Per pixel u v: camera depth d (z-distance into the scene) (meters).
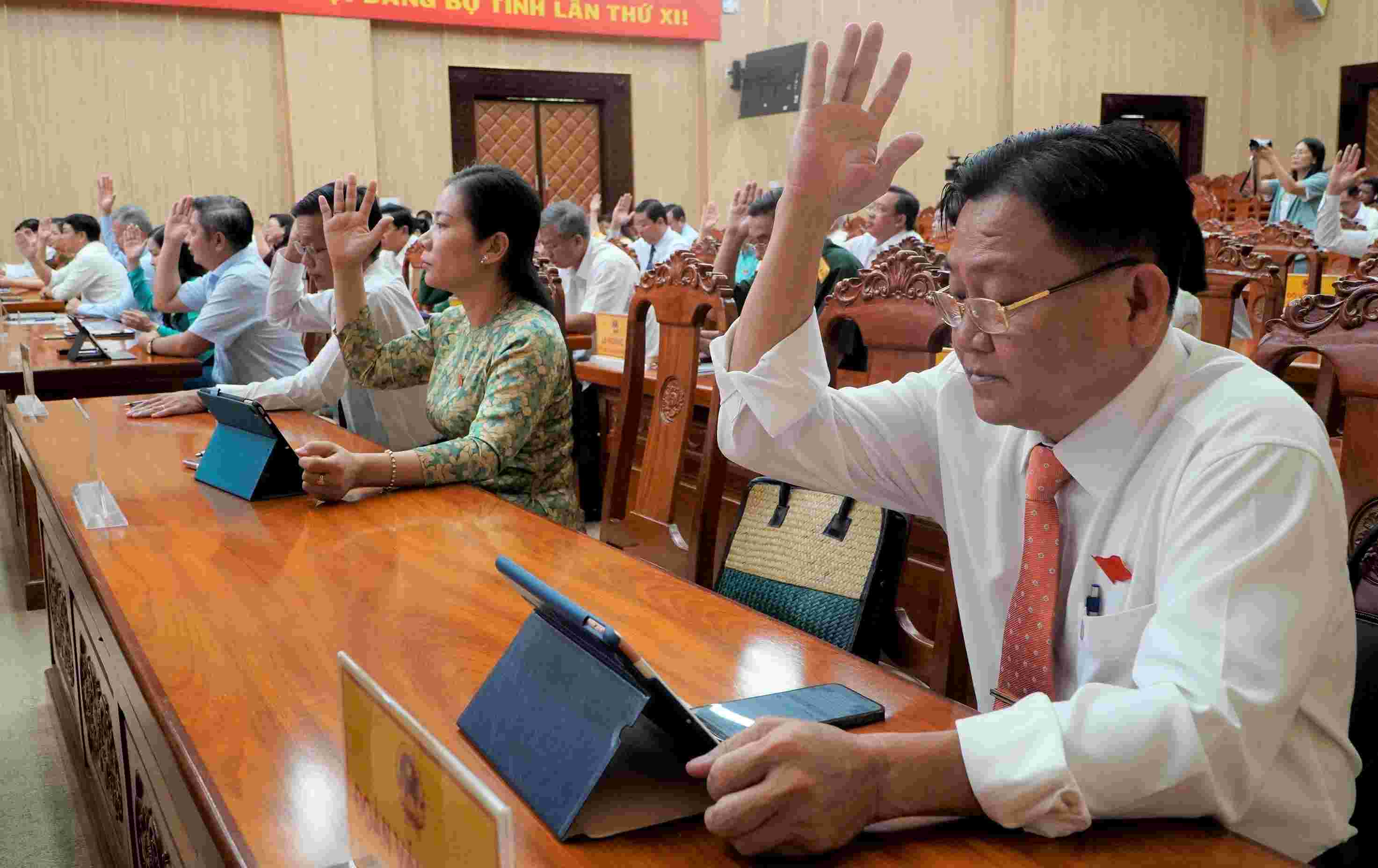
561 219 4.93
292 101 9.23
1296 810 0.88
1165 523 0.94
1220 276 3.20
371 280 2.97
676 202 10.98
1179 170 0.91
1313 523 0.85
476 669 1.14
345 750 0.79
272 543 1.63
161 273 4.85
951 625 1.56
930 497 1.30
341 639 1.24
